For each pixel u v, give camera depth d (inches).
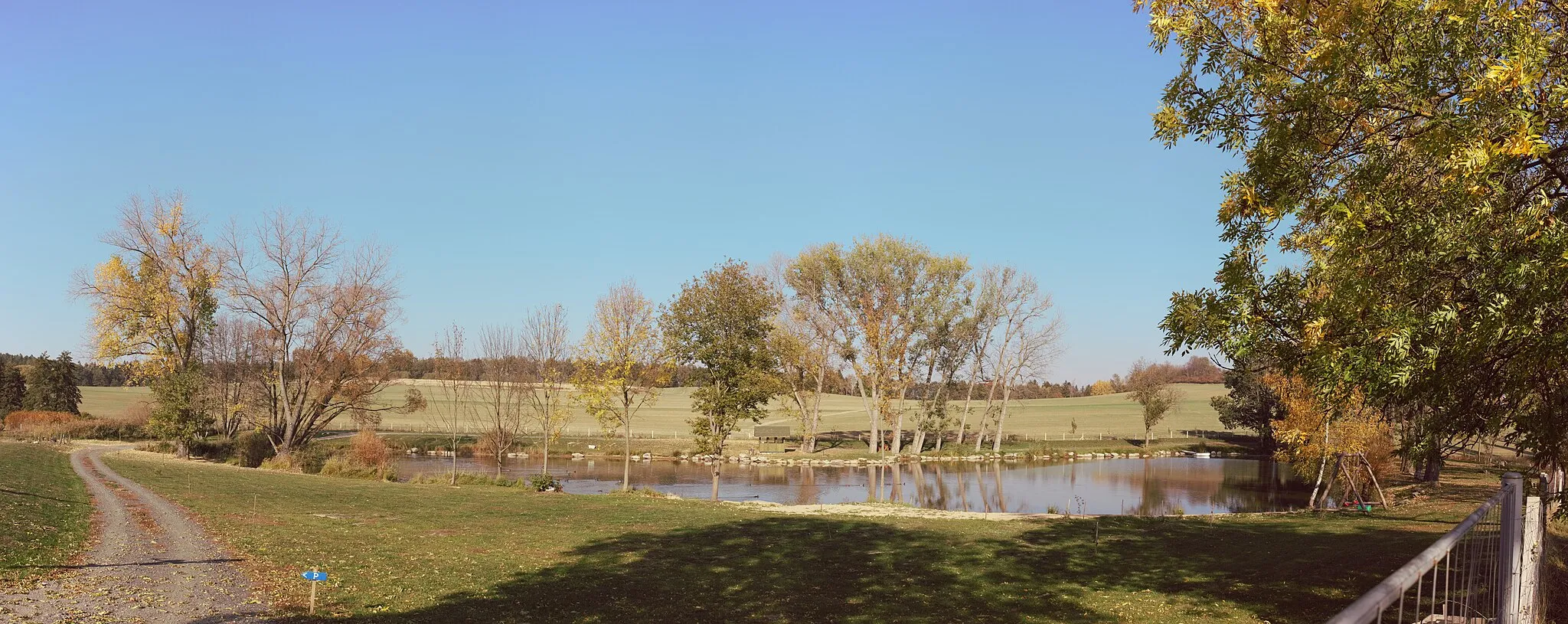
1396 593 143.6
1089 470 2297.0
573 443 2819.9
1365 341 332.2
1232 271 366.3
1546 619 297.1
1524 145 291.3
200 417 1990.7
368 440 1825.8
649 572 653.3
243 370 2351.1
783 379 2645.2
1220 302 372.5
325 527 831.7
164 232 1979.6
